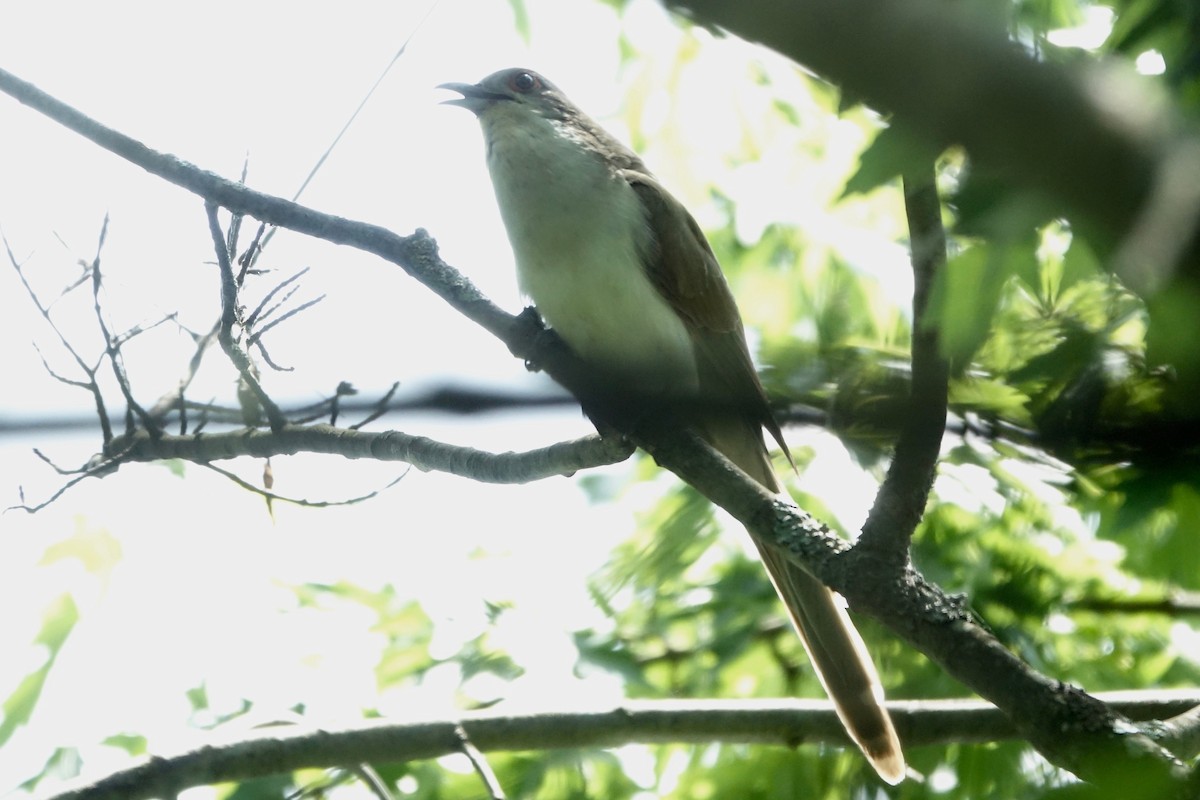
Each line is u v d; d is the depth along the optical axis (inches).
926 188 226.5
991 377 285.6
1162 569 355.6
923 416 249.1
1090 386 265.1
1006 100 122.9
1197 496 252.2
